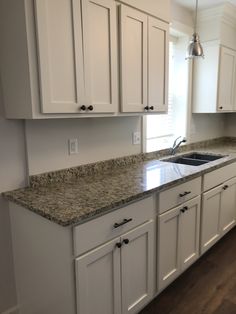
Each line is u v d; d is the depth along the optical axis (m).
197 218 2.23
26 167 1.73
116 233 1.50
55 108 1.45
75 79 1.53
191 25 2.98
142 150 2.59
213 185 2.41
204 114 3.49
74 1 1.46
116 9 1.71
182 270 2.13
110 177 1.99
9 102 1.54
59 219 1.23
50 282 1.46
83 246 1.33
